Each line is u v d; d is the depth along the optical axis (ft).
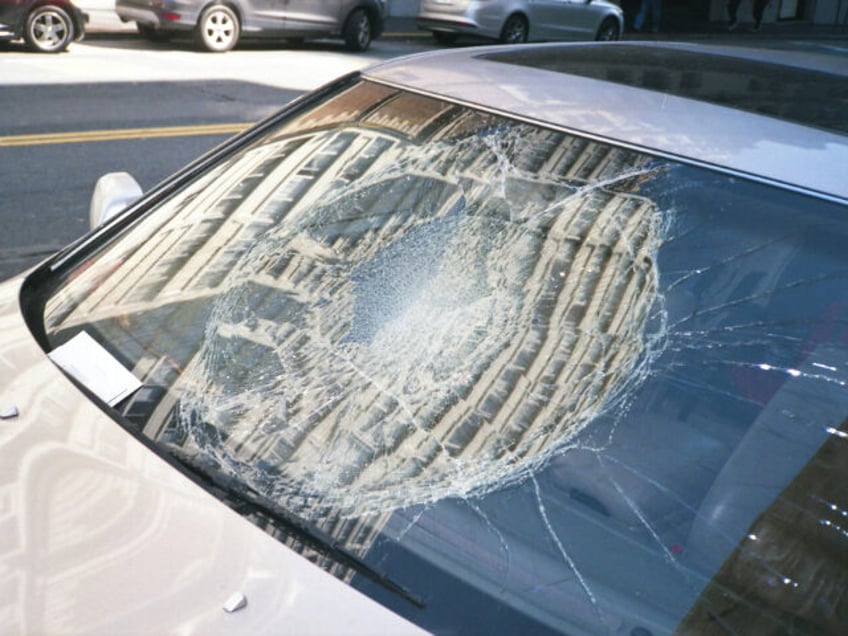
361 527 5.21
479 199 6.71
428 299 6.37
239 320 6.57
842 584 4.95
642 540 5.09
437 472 5.48
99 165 27.32
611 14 65.00
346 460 5.59
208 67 44.78
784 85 7.62
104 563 4.77
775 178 6.01
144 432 5.82
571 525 5.17
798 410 5.32
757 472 5.20
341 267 6.76
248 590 4.66
